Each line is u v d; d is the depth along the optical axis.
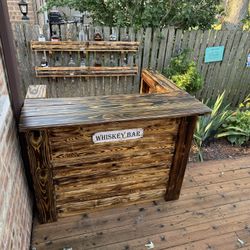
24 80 3.09
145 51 3.34
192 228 1.92
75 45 2.99
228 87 4.02
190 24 4.10
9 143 1.38
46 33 2.93
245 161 2.74
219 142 3.10
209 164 2.66
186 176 2.46
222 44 3.61
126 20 3.91
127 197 2.04
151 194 2.10
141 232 1.87
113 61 3.27
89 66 3.18
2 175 1.18
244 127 3.00
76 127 1.57
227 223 1.98
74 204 1.91
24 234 1.59
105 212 2.02
